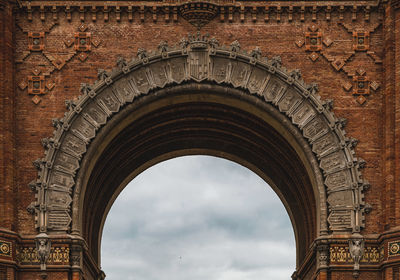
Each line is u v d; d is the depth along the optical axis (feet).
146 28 216.13
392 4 211.82
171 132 243.40
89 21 216.13
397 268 200.44
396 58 209.05
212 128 242.99
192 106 229.66
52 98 213.46
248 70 214.07
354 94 214.07
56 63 214.48
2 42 209.67
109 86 213.46
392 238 202.08
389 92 209.87
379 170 211.20
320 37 215.92
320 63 215.10
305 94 212.64
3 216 204.23
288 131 214.69
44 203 207.62
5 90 208.74
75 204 209.05
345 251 206.59
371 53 215.10
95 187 236.02
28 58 214.69
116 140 228.02
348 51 215.31
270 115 214.90
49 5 215.10
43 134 212.23
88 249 233.76
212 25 216.13
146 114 225.76
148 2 215.72
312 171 213.25
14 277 202.59
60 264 205.16
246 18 216.54
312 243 212.84
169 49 213.87
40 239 204.33
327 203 209.97
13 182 208.44
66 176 209.97
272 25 216.33
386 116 210.18
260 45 215.51
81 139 211.61
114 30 215.92
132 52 215.10
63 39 215.31
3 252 200.85
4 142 206.90
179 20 216.33
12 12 214.28
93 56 214.90
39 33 215.10
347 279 205.87
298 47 215.51
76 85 213.87
